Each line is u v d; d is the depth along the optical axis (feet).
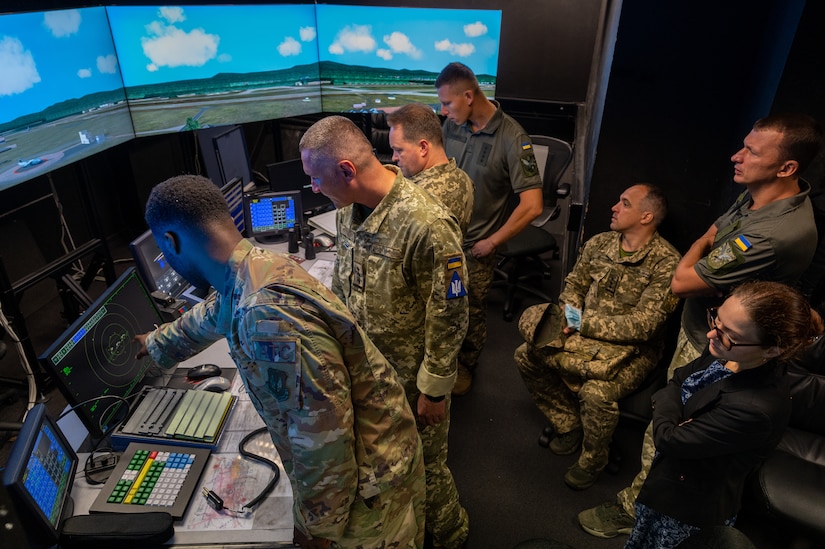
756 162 5.86
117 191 13.76
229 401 5.59
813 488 6.15
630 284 7.68
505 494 7.68
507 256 10.98
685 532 5.40
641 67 7.75
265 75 11.47
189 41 10.18
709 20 7.31
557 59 14.39
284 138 15.94
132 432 5.14
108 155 13.24
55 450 4.59
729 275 6.03
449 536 6.54
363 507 4.34
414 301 5.45
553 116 14.87
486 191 8.63
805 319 4.12
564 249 13.16
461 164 8.83
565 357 7.58
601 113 8.34
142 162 13.50
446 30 11.86
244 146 11.44
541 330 7.82
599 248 8.07
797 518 5.99
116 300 5.69
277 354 3.60
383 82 12.49
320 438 3.74
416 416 5.89
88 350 5.19
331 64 12.28
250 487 4.83
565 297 8.25
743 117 7.50
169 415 5.33
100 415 5.19
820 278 6.89
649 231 7.57
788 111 6.44
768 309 4.12
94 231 10.50
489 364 10.25
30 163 8.17
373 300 5.44
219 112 11.16
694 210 8.39
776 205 5.87
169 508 4.57
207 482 4.87
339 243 5.81
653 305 7.42
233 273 3.92
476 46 12.07
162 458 4.99
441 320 5.14
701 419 4.75
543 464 8.17
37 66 8.02
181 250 3.95
